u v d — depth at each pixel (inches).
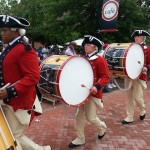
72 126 225.9
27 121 131.1
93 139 198.5
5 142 115.0
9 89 120.0
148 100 316.2
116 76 221.1
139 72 218.4
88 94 168.2
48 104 293.1
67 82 155.9
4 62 123.9
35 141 196.1
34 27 636.1
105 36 436.1
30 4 638.5
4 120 121.1
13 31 125.6
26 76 123.6
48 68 159.5
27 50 124.1
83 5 420.8
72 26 432.5
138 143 193.2
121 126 226.4
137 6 434.0
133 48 212.1
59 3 417.1
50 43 662.5
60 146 187.9
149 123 233.6
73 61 157.6
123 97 330.6
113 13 356.8
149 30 486.9
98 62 173.8
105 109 276.4
